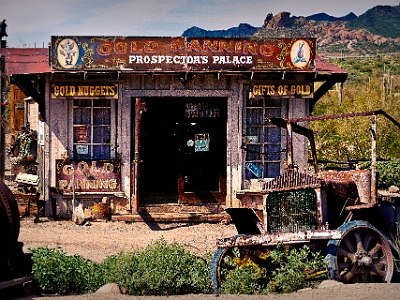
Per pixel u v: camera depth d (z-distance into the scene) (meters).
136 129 15.30
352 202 9.93
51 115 15.41
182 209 15.76
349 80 63.00
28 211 15.52
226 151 15.66
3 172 17.17
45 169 15.46
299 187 9.55
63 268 9.45
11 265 8.48
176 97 15.63
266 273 9.71
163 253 10.09
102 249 12.70
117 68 14.83
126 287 9.29
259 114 15.79
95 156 15.57
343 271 9.43
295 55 15.10
